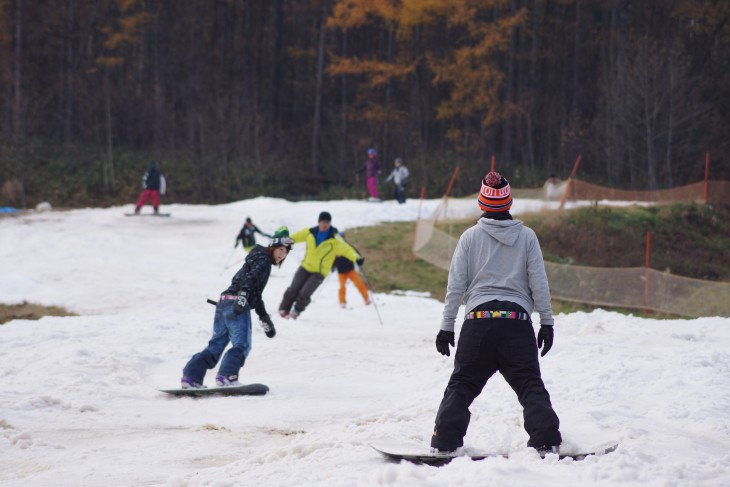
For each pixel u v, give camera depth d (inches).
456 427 461.4
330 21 4795.8
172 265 2046.0
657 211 2898.6
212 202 4333.2
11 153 4148.6
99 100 4724.4
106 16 5118.1
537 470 413.1
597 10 5556.1
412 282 2140.7
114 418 677.3
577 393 682.2
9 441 573.6
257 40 5885.8
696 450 471.8
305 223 2731.3
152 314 1451.8
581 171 4539.9
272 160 4566.9
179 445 577.9
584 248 2568.9
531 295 486.3
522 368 466.3
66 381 815.1
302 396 781.9
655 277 1964.8
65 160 4293.8
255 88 5344.5
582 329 1058.1
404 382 848.3
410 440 523.8
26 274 1878.7
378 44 5684.1
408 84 5359.3
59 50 4963.1
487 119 4569.4
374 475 401.1
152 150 4766.2
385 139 4874.5
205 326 1242.0
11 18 4741.6
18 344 1049.5
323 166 4948.3
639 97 4343.0
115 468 506.0
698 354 803.4
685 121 4411.9
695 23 5113.2
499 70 5014.8
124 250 2219.5
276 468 461.1
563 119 4894.2
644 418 587.8
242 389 783.1
